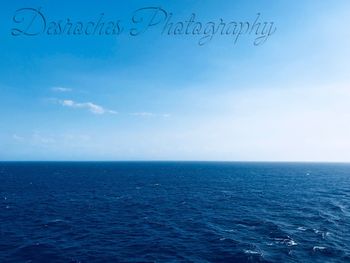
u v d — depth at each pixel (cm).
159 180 12850
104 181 12006
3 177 13600
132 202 6675
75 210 5619
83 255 3098
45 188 9219
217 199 7200
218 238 3716
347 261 2889
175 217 5062
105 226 4391
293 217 4962
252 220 4750
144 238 3762
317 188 9756
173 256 3083
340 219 4791
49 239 3653
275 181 12600
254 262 2878
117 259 2994
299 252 3142
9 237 3703
